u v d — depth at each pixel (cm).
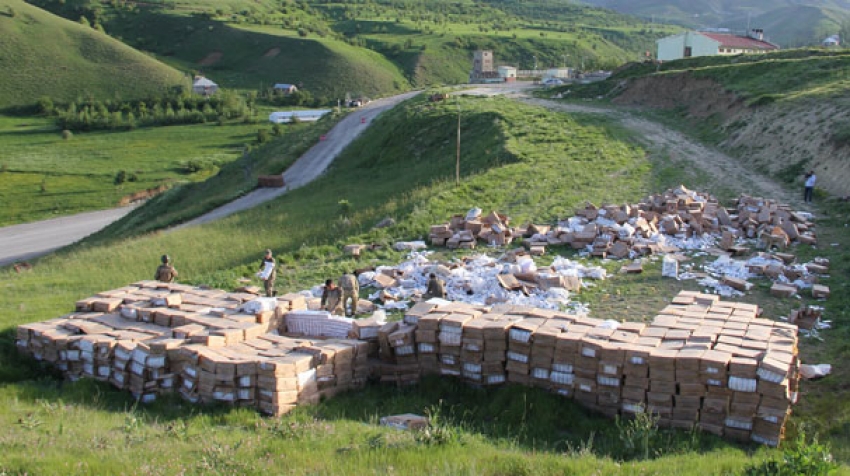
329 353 1220
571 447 1016
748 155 3597
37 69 13762
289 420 1088
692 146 3984
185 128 11944
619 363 1102
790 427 1088
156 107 12788
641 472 838
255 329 1355
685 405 1070
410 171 4409
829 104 3553
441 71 16650
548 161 3612
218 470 830
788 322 1498
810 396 1199
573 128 4503
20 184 8138
